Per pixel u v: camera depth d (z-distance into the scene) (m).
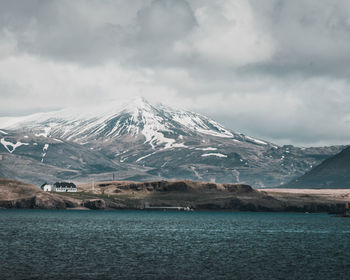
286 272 97.25
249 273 95.88
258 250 128.88
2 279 87.31
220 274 94.69
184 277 91.69
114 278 89.94
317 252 125.81
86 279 88.75
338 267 103.19
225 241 150.25
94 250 123.00
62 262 104.06
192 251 124.75
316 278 92.06
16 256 110.25
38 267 98.12
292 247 136.25
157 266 101.75
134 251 122.75
